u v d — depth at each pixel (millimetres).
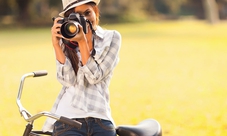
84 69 3072
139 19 56469
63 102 3207
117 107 8344
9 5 49312
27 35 32125
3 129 6809
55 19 3117
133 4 61594
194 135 6469
